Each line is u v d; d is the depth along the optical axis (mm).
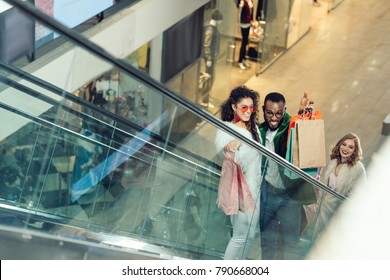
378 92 20438
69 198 9984
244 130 13188
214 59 19250
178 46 18078
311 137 14320
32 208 9586
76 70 9141
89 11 15414
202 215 11305
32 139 9852
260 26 20688
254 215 11617
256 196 11578
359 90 20500
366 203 13945
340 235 12547
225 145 11352
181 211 11117
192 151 11367
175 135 11352
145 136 11070
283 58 21656
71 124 10281
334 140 18562
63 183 9969
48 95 10094
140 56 17219
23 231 7941
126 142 10828
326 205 12438
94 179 10344
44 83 10133
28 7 7336
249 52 21172
